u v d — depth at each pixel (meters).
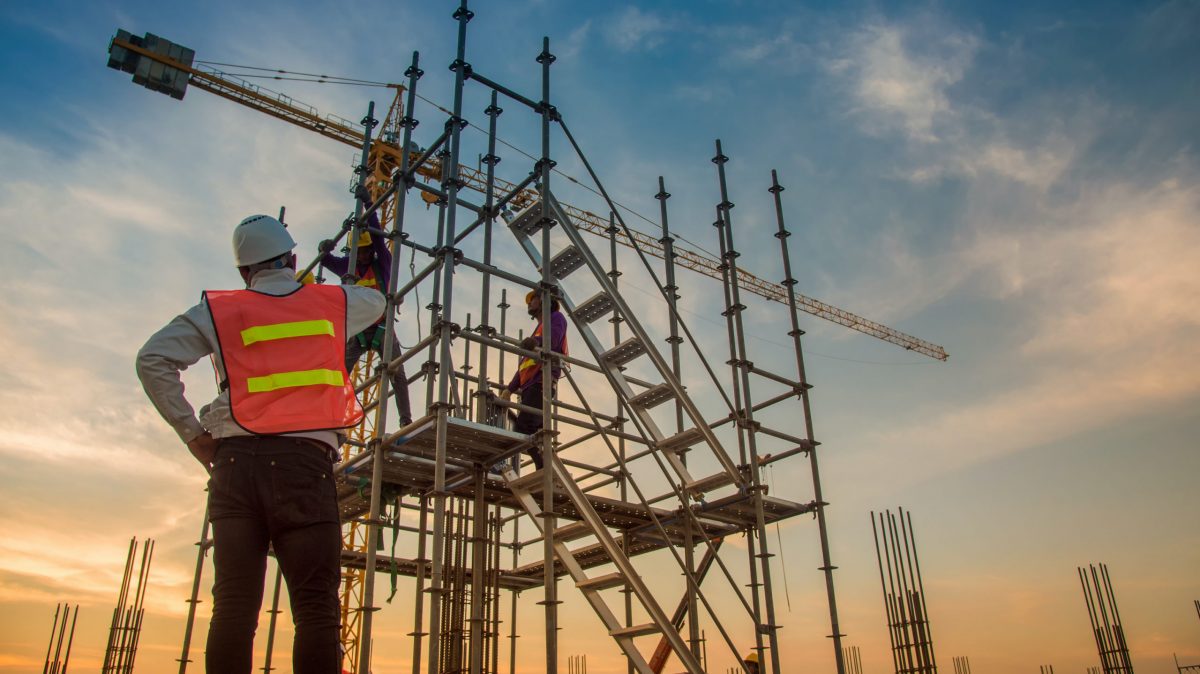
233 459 3.57
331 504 3.69
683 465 12.22
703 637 12.21
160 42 42.97
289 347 3.83
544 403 8.15
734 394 11.83
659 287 12.51
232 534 3.48
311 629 3.43
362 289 4.29
